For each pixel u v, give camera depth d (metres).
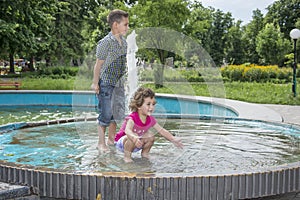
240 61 39.44
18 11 14.51
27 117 8.54
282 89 14.30
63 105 11.22
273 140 4.25
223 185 2.50
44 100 11.33
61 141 4.09
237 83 16.70
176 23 13.70
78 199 2.55
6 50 15.42
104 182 2.50
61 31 24.66
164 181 2.45
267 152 3.64
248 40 39.94
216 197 2.50
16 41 14.50
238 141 4.16
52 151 3.62
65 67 24.06
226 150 3.69
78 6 25.44
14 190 2.54
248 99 11.98
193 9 15.26
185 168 3.00
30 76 21.67
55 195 2.59
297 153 3.62
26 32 15.07
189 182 2.46
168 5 13.23
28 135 4.46
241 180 2.54
